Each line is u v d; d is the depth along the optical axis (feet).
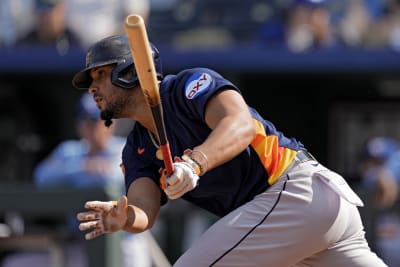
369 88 92.22
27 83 90.74
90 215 40.06
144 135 45.21
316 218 43.06
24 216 75.00
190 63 86.53
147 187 45.03
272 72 87.71
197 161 38.65
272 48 86.89
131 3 96.63
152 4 102.42
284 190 43.57
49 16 93.50
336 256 44.78
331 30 99.04
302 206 43.16
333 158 92.17
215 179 43.68
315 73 87.86
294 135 92.22
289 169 44.06
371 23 101.45
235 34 99.81
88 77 44.37
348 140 92.53
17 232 75.56
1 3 94.02
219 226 43.86
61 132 91.76
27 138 91.45
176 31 101.04
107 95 43.60
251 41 99.04
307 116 92.07
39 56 86.79
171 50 86.58
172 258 83.46
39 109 91.76
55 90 91.35
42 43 93.71
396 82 92.17
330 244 44.21
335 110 92.43
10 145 91.30
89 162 75.97
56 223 84.12
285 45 90.89
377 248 77.56
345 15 100.99
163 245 83.41
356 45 96.78
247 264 43.57
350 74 88.94
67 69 87.20
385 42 99.91
